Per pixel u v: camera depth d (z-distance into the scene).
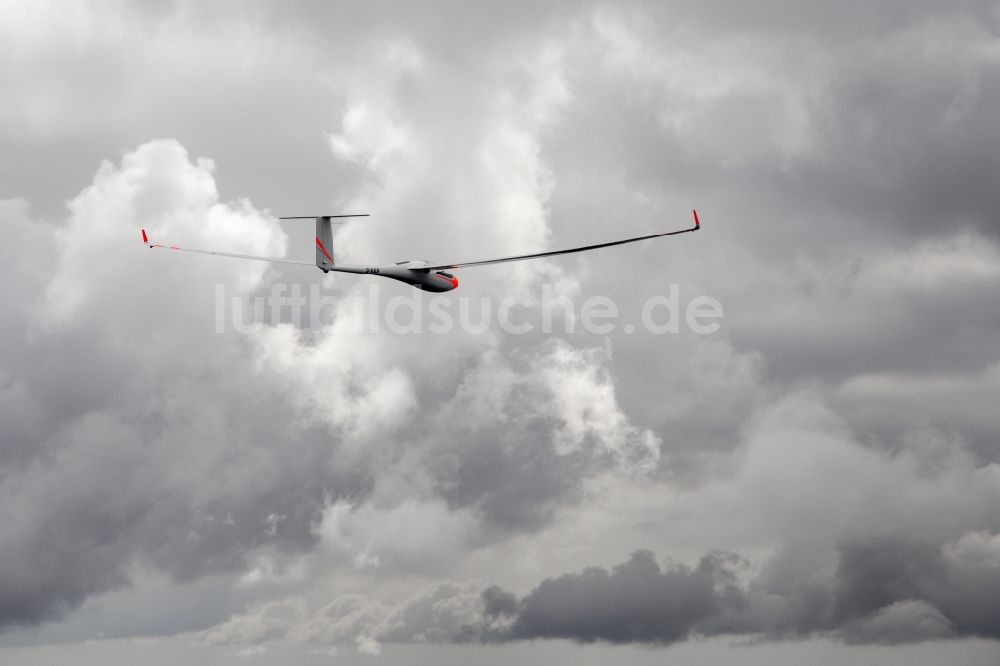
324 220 65.44
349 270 65.25
